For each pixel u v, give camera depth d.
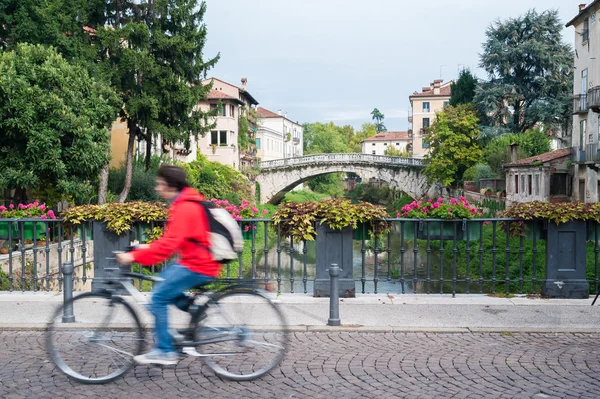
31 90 20.23
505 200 44.44
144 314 5.07
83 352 5.10
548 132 52.34
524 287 19.78
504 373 5.37
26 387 4.91
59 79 21.44
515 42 53.06
